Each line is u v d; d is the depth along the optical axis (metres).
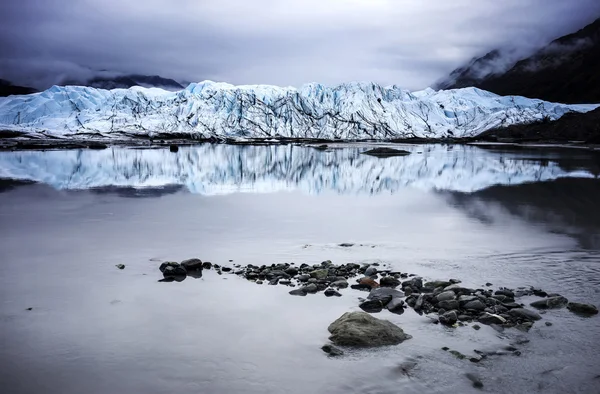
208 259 11.83
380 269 10.89
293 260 11.71
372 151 69.69
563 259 11.52
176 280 10.24
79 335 7.48
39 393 5.89
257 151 79.75
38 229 15.51
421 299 8.73
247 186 28.47
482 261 11.43
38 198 23.11
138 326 7.82
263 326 7.85
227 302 8.93
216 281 10.16
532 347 7.04
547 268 10.84
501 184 27.98
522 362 6.59
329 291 9.40
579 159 50.03
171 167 44.38
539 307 8.56
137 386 6.03
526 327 7.69
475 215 17.61
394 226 15.70
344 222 16.44
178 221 16.83
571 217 17.02
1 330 7.66
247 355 6.84
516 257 11.73
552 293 9.23
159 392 5.89
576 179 30.27
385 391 5.90
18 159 53.84
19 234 14.75
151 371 6.39
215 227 15.71
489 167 41.78
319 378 6.21
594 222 16.06
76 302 8.91
